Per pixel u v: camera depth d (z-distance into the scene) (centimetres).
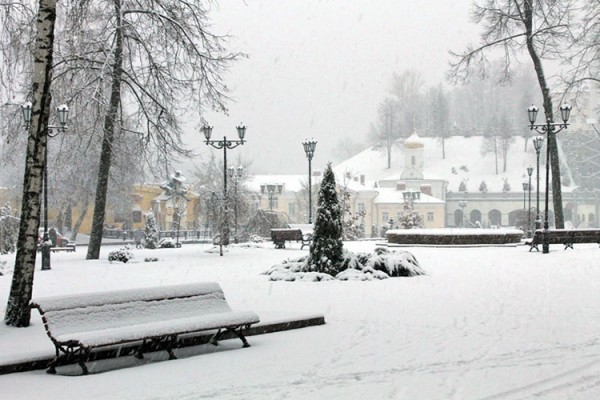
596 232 2442
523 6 3203
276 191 7744
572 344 834
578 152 9606
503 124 10969
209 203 2941
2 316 1126
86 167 4341
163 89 2183
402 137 12025
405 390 635
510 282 1498
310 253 1644
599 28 2934
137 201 6500
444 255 2359
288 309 1136
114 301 772
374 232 7394
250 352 804
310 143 3672
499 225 9931
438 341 859
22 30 1317
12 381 672
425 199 9094
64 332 712
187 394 621
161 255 2544
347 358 767
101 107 2233
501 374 693
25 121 1878
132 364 752
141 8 2133
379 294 1319
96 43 2153
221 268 1981
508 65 3362
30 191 991
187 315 827
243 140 2872
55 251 3375
